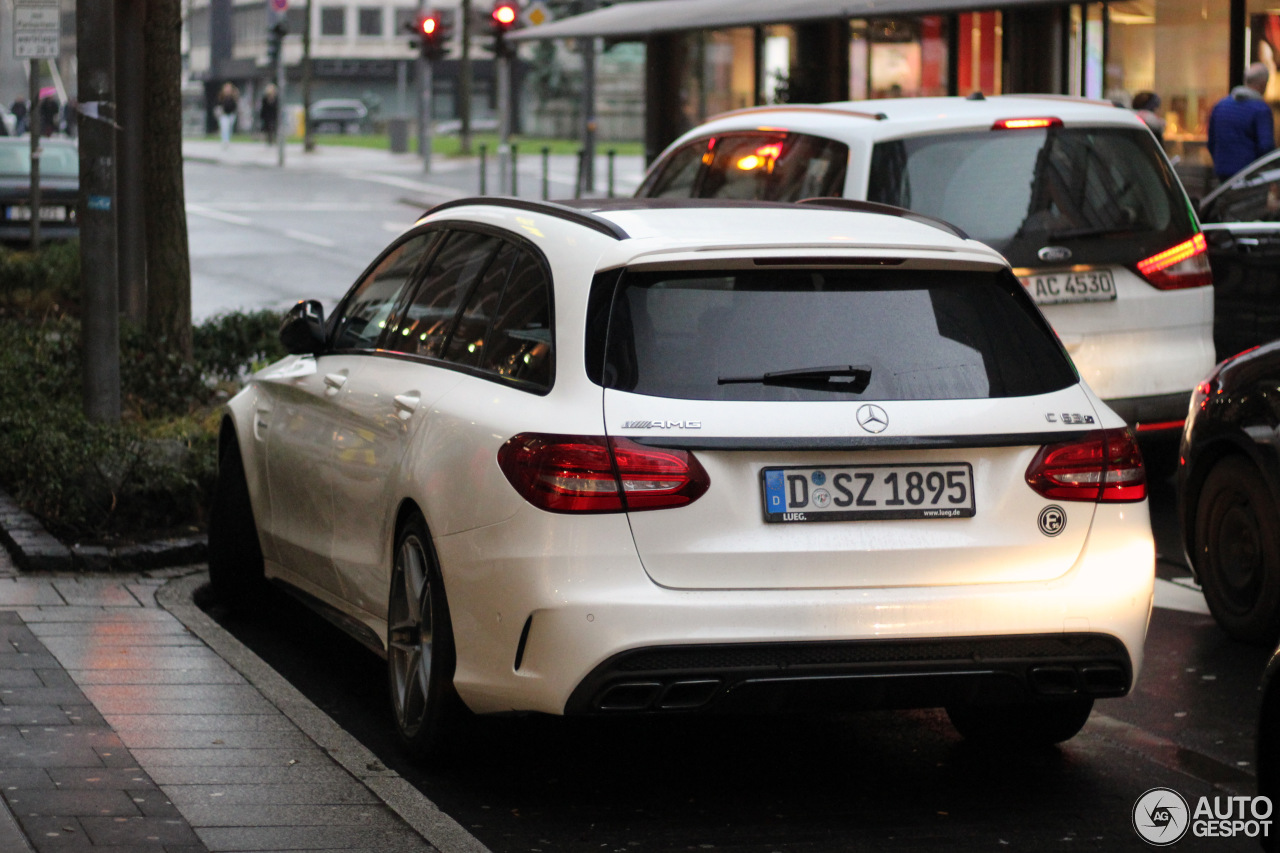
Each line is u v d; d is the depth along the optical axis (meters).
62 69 74.12
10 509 14.34
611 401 8.13
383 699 10.78
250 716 9.48
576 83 140.75
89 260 15.69
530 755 9.61
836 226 9.09
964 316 8.77
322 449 10.63
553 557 7.99
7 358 18.44
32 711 9.34
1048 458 8.46
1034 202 15.71
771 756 9.72
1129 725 10.45
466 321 9.52
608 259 8.50
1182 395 16.03
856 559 8.15
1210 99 33.03
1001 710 9.69
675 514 8.02
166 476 14.03
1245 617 12.27
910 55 41.38
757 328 8.41
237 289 37.12
